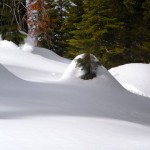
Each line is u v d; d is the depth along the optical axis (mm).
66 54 33781
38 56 20688
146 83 18922
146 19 29375
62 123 7188
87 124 7367
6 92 11164
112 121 8406
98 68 14789
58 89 12789
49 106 9922
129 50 29109
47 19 17469
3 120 7027
